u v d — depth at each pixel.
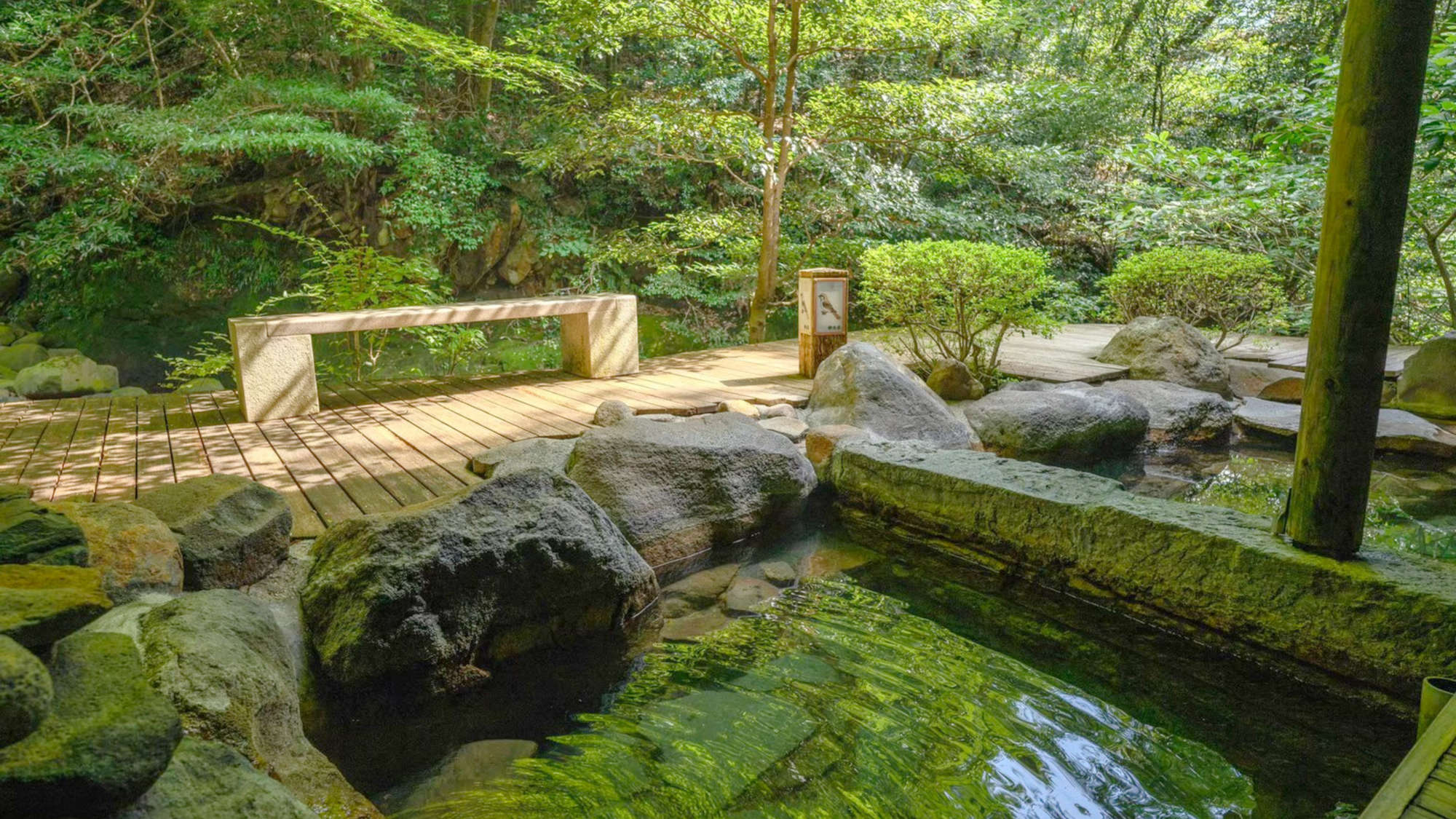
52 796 1.47
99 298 11.08
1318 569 2.83
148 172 10.52
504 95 12.30
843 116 8.93
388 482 3.94
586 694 2.80
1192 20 13.09
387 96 10.25
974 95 8.84
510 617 3.02
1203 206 7.42
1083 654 3.07
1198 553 3.14
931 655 3.04
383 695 2.73
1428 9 2.53
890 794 2.23
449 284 11.73
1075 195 10.79
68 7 10.36
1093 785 2.30
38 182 9.85
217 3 9.91
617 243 10.08
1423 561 2.84
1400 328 8.12
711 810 2.16
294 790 2.08
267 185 11.80
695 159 8.70
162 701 1.69
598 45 8.20
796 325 12.23
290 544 3.24
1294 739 2.55
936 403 5.35
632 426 4.09
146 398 5.90
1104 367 6.77
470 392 5.95
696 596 3.54
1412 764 1.86
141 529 2.68
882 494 4.34
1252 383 6.77
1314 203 6.87
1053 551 3.63
